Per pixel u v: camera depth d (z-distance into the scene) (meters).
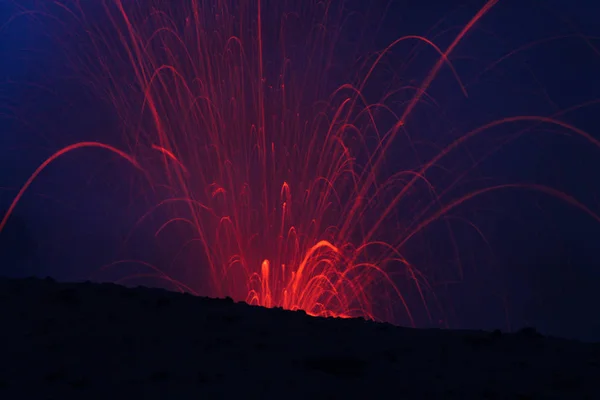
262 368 2.54
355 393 2.33
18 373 2.45
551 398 2.33
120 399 2.24
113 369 2.51
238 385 2.36
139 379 2.41
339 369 2.53
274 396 2.27
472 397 2.33
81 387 2.34
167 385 2.36
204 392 2.30
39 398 2.24
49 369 2.49
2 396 2.25
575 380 2.49
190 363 2.57
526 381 2.49
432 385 2.42
